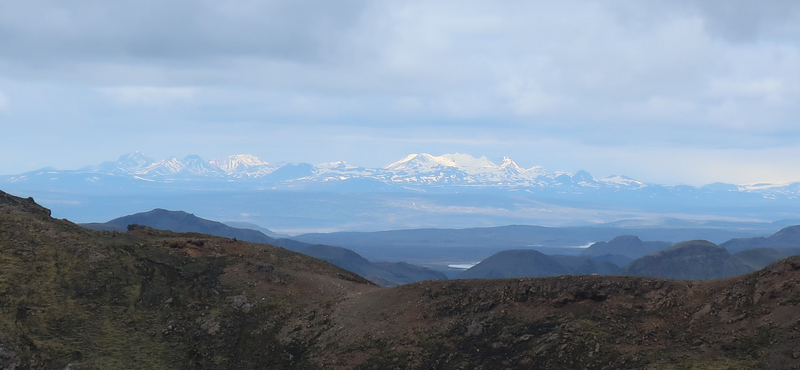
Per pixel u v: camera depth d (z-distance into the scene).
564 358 58.78
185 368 68.25
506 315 67.12
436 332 67.81
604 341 59.28
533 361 59.66
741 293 60.28
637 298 64.62
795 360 50.19
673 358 54.53
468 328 66.69
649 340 58.44
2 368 62.66
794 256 61.00
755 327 55.53
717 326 57.72
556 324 63.56
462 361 62.59
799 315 54.34
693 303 61.94
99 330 70.88
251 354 70.81
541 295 68.12
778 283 58.94
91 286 76.56
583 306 65.44
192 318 75.25
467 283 74.56
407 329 69.31
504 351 62.31
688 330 58.50
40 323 69.56
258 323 75.62
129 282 78.94
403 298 75.31
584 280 68.19
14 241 79.94
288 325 74.81
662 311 62.03
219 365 69.25
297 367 67.69
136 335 71.69
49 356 65.62
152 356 69.06
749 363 51.50
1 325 67.00
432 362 63.81
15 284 73.19
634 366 54.94
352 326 72.25
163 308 76.25
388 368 64.31
